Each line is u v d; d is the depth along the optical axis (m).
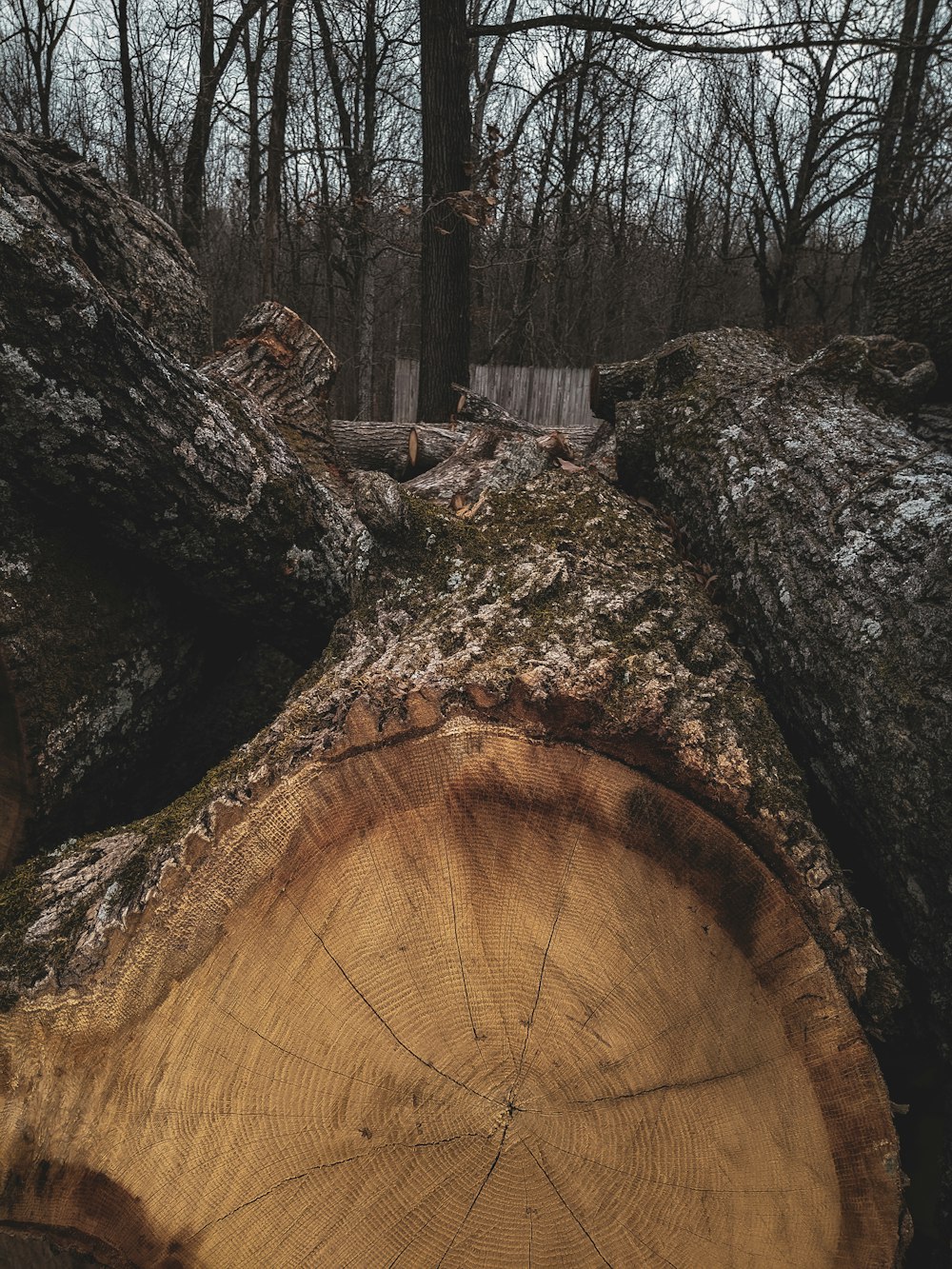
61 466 2.05
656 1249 1.31
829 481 2.41
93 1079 1.33
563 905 1.34
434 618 1.93
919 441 2.59
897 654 1.76
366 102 11.82
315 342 3.73
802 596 2.14
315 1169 1.30
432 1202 1.31
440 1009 1.32
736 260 16.89
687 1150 1.32
